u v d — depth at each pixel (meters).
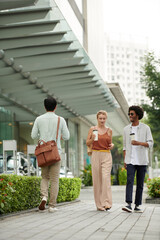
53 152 7.52
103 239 4.30
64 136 7.88
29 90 19.39
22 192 7.52
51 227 5.29
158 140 30.14
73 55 14.96
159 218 6.62
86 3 29.78
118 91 27.05
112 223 5.84
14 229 5.06
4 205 6.69
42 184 7.68
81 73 18.03
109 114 35.38
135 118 7.94
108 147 8.38
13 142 9.85
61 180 10.05
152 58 27.52
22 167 16.08
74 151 34.62
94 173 8.30
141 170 7.88
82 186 23.67
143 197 14.48
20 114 25.11
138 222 6.00
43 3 11.04
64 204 9.92
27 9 11.37
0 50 14.05
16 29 12.31
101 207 8.08
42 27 12.23
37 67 16.22
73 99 23.33
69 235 4.57
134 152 7.84
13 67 15.64
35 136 7.81
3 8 10.64
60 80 18.48
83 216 6.81
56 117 7.79
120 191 20.66
